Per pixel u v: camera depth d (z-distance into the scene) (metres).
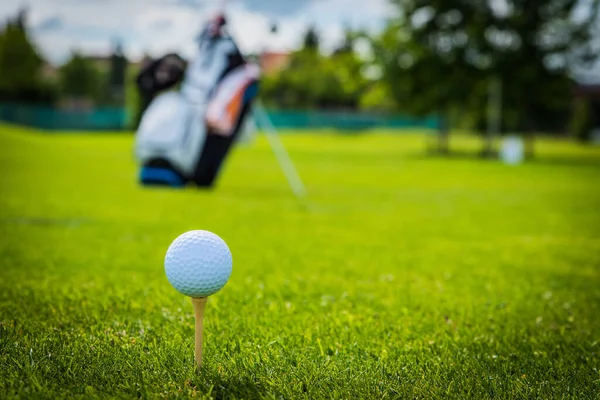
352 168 25.08
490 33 36.69
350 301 5.50
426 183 19.59
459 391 3.37
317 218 11.47
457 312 5.20
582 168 27.16
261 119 16.48
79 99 75.50
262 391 3.26
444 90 36.75
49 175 18.34
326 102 81.25
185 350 3.83
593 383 3.56
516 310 5.38
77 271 6.46
